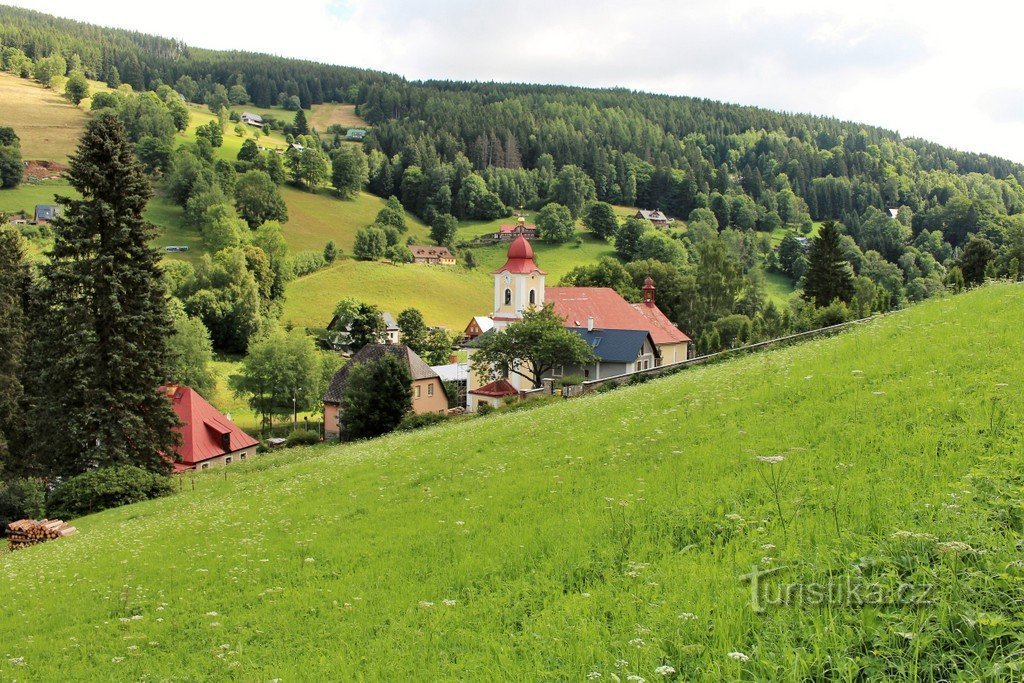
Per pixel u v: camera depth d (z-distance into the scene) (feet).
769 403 58.13
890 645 21.21
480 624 31.09
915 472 34.40
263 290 473.67
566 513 44.04
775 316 307.78
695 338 355.97
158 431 146.92
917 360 55.83
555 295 265.13
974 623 21.02
